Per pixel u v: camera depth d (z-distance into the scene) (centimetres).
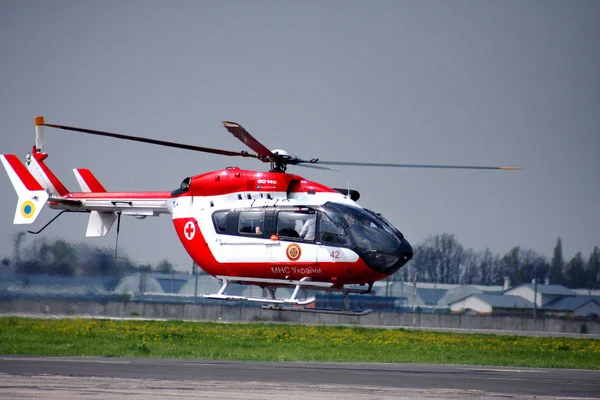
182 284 18800
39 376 5094
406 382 5403
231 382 5031
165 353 8288
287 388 4784
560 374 6862
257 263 7362
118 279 15962
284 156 7569
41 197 8656
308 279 7281
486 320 18638
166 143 7362
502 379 5969
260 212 7406
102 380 4969
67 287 15388
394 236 7162
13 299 15025
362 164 7506
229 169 7700
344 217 7169
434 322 18788
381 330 15950
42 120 9019
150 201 8275
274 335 12500
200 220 7662
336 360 8156
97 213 8744
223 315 18025
